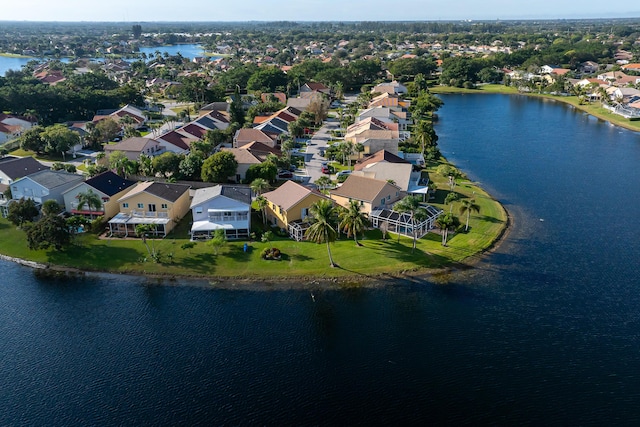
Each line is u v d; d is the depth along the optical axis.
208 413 48.34
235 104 170.62
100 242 82.06
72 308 65.75
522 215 95.38
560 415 47.47
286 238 83.38
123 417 47.97
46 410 48.94
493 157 136.62
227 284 70.75
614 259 77.94
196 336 59.62
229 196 85.88
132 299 67.62
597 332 59.81
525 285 70.31
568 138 159.50
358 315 63.44
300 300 66.81
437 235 84.88
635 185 113.69
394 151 129.50
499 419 47.12
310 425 46.88
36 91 177.00
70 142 132.12
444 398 49.78
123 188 95.31
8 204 92.75
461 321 62.09
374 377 52.66
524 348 56.91
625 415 47.28
